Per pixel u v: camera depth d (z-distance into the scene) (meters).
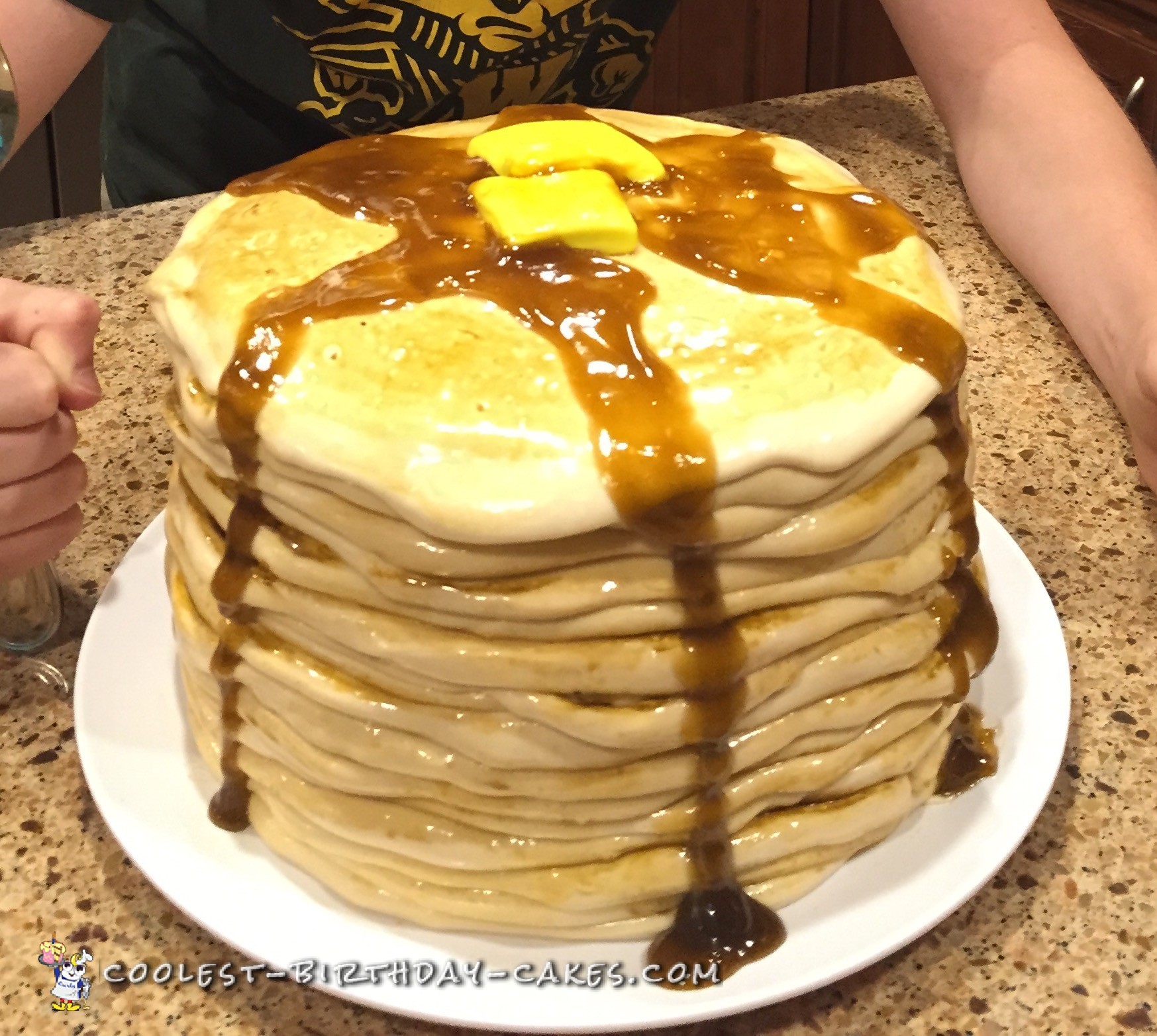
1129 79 0.98
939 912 0.34
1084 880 0.38
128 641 0.43
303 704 0.33
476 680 0.30
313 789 0.34
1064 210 0.62
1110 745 0.43
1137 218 0.60
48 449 0.40
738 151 0.41
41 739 0.43
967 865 0.36
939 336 0.33
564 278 0.33
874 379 0.31
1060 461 0.55
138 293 0.63
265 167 0.71
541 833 0.32
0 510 0.40
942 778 0.38
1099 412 0.58
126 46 0.70
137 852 0.36
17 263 0.64
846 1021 0.35
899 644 0.34
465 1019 0.32
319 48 0.62
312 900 0.35
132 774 0.39
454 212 0.35
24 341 0.40
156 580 0.46
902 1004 0.35
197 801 0.38
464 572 0.29
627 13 0.67
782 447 0.29
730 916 0.34
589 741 0.31
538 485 0.28
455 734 0.31
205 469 0.34
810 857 0.35
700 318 0.32
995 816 0.37
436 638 0.30
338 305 0.32
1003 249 0.66
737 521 0.30
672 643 0.30
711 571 0.30
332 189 0.37
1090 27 1.00
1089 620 0.48
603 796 0.31
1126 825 0.40
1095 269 0.59
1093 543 0.51
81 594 0.48
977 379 0.60
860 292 0.33
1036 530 0.51
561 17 0.61
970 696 0.41
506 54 0.62
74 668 0.45
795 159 0.41
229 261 0.34
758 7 1.19
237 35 0.63
